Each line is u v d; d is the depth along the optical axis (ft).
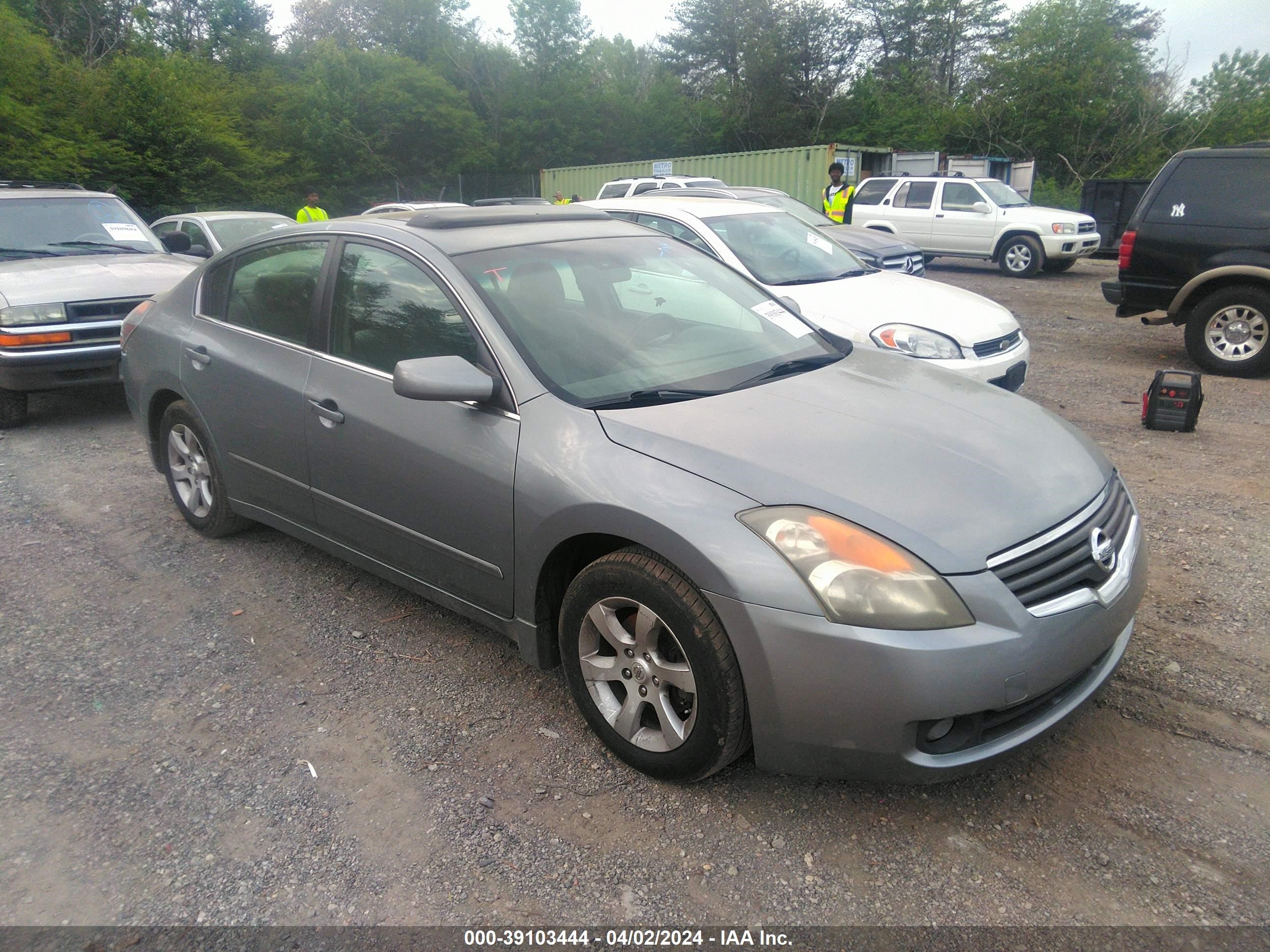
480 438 9.75
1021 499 8.28
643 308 11.37
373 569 11.92
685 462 8.47
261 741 9.87
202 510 15.08
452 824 8.56
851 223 49.21
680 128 158.20
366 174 113.60
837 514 7.77
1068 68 118.32
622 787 9.05
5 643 11.99
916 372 11.46
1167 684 10.52
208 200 84.33
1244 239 26.11
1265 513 15.61
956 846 8.16
